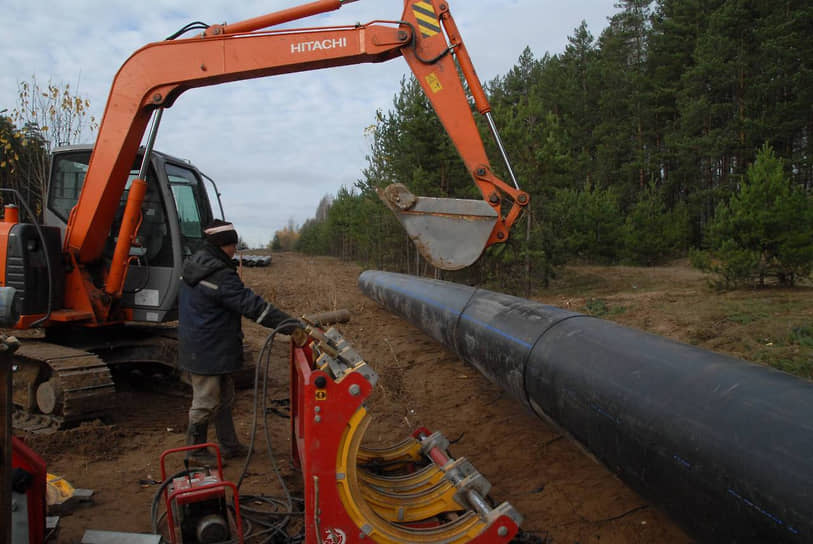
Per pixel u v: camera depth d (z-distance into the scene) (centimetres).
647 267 1952
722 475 235
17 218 554
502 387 502
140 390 673
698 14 2983
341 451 276
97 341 621
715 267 1088
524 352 439
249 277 2245
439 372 742
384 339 962
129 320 609
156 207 604
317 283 1925
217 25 512
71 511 366
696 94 2700
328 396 272
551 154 1274
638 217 2033
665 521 349
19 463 240
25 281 525
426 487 346
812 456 209
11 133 1180
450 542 279
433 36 489
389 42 489
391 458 378
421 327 846
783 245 1012
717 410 256
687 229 2266
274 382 707
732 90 2697
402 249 1938
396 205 484
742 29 2611
